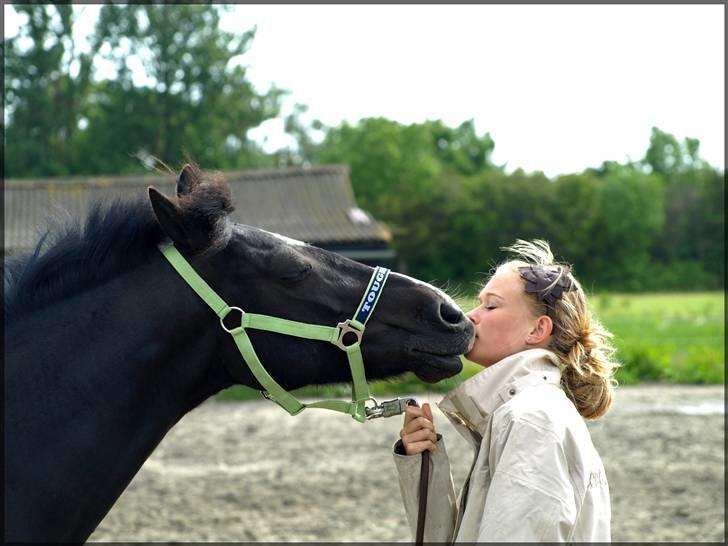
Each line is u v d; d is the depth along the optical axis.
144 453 2.60
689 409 12.41
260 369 2.58
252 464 9.30
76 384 2.48
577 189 55.72
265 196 24.17
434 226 53.31
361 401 2.67
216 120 43.00
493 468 2.37
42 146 38.91
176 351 2.58
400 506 7.47
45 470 2.41
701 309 33.84
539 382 2.45
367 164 60.69
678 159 75.25
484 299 2.69
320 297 2.63
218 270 2.58
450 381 3.15
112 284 2.57
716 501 7.52
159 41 41.72
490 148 76.81
